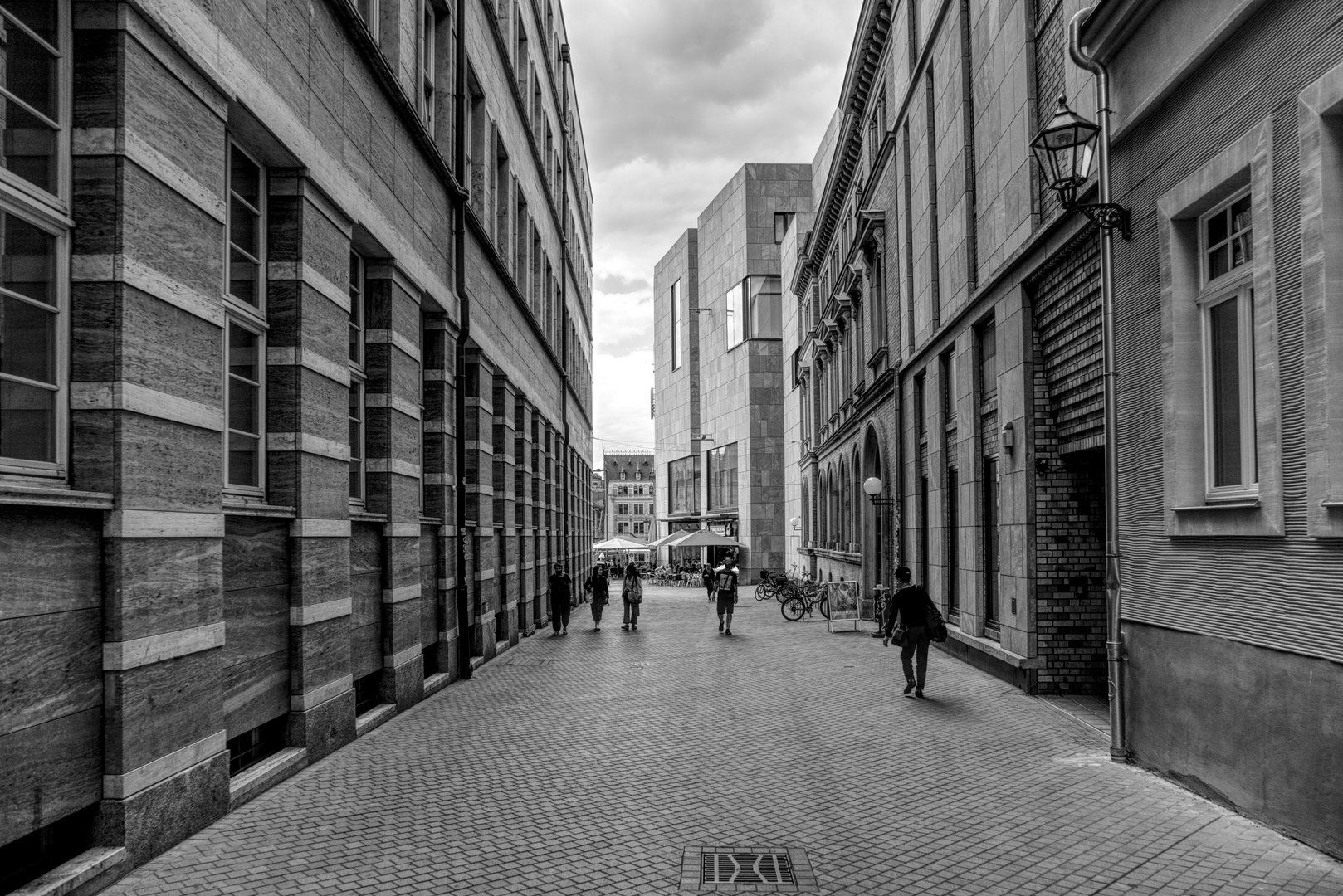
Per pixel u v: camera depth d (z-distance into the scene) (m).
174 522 5.88
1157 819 6.41
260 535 7.51
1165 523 7.47
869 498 26.02
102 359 5.38
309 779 7.61
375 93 10.30
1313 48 5.68
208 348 6.38
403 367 11.35
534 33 24.89
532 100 24.62
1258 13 6.24
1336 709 5.48
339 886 5.15
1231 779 6.59
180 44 5.96
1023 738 9.27
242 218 7.83
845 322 30.83
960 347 15.63
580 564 38.28
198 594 6.15
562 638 20.91
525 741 9.27
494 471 18.83
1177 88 7.31
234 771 7.23
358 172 9.66
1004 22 13.27
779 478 57.97
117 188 5.42
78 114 5.44
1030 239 11.73
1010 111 12.98
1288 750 5.94
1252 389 6.73
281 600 7.86
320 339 8.52
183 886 5.12
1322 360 5.54
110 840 5.30
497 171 19.98
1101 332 10.25
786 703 11.61
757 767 8.15
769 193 59.22
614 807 6.83
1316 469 5.61
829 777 7.78
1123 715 8.29
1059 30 11.43
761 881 5.29
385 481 10.82
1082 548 11.98
